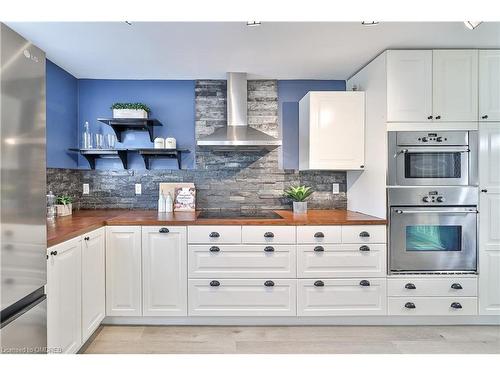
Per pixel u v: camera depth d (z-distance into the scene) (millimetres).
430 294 2711
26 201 1454
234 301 2703
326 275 2705
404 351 2359
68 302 2029
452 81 2699
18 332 1436
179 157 3494
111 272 2682
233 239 2699
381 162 2770
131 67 3129
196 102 3504
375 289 2707
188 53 2783
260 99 3533
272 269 2703
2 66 1295
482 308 2719
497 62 2717
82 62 2982
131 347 2400
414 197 2707
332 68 3178
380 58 2787
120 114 3275
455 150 2689
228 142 2967
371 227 2707
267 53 2797
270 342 2484
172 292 2697
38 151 1550
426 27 2316
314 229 2705
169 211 3293
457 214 2705
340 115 3062
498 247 2713
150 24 2238
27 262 1466
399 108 2688
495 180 2709
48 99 2932
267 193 3541
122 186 3514
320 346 2428
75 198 3414
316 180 3566
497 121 2707
